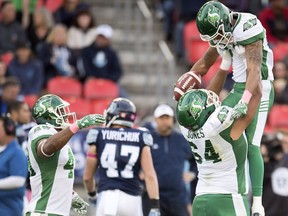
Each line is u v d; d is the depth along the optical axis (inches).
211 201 885.2
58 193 938.7
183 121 870.4
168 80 1894.7
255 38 877.8
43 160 929.5
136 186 1099.3
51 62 1755.7
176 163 1269.7
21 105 1229.1
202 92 875.4
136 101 1845.5
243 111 855.1
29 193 1266.0
